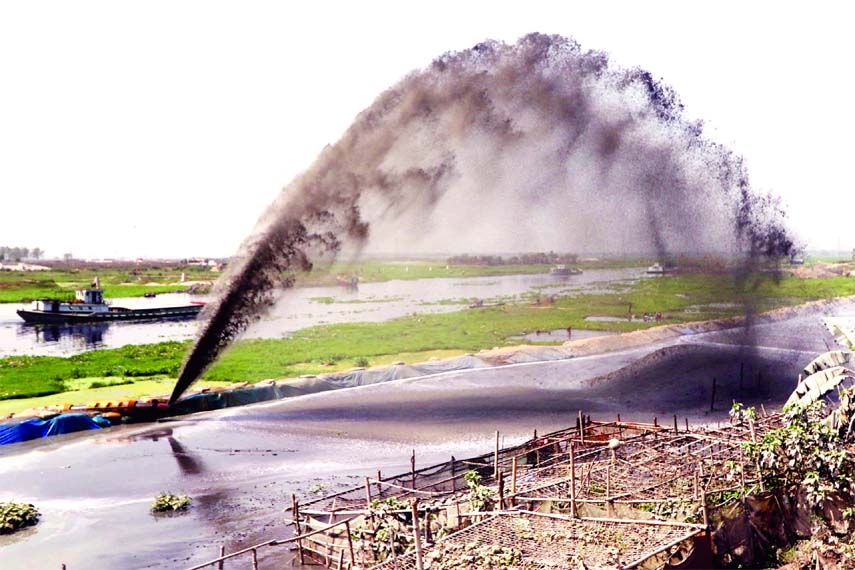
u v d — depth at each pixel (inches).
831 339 2249.0
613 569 564.1
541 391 1736.0
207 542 880.9
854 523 720.3
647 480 824.9
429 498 882.1
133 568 804.0
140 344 2829.7
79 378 2057.1
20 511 956.6
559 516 678.5
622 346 2269.9
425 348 2506.2
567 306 3166.8
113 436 1407.5
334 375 1931.6
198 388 1777.8
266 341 2632.9
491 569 582.2
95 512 989.2
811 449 765.9
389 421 1470.2
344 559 738.8
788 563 693.9
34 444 1355.8
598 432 1155.3
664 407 1531.7
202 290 5452.8
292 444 1315.2
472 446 1273.4
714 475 800.3
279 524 931.3
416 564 593.0
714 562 688.4
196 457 1246.9
